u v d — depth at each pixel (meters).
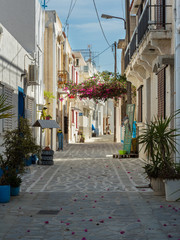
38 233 5.45
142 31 12.43
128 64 17.22
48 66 22.48
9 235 5.36
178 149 8.77
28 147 8.70
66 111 30.45
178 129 8.68
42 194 8.55
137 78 17.17
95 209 6.99
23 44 16.45
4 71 11.25
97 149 25.02
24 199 7.96
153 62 12.77
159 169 8.37
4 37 11.26
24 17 16.44
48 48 22.59
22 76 14.11
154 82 13.90
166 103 11.32
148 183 10.07
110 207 7.15
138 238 5.19
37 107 17.77
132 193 8.63
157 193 8.48
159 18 11.69
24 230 5.61
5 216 6.45
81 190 9.08
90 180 10.73
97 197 8.17
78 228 5.70
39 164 14.88
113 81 22.48
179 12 9.16
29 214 6.60
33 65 15.05
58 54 26.53
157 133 8.15
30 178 11.16
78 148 26.02
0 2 16.45
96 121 57.38
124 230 5.58
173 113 10.12
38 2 17.41
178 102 8.97
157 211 6.77
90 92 22.75
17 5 16.47
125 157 18.12
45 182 10.38
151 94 14.74
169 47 10.91
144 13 12.02
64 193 8.67
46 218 6.31
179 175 7.64
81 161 16.47
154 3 13.07
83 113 43.44
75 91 23.95
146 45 11.73
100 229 5.64
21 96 14.07
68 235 5.35
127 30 18.25
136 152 18.95
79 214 6.59
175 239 5.13
